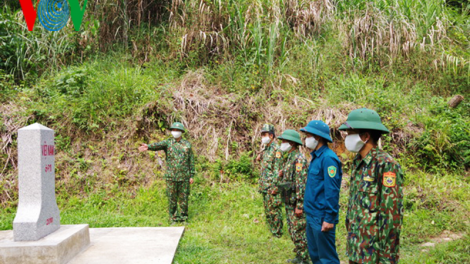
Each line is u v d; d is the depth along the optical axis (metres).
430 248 4.45
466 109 8.46
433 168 7.06
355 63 9.14
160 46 9.42
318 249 3.16
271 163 5.17
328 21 9.87
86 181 6.79
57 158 6.98
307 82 8.70
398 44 9.16
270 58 8.42
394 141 7.49
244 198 6.52
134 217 5.98
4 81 8.04
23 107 7.54
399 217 2.26
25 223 3.85
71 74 8.00
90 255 4.12
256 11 8.82
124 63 8.86
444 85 9.12
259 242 4.85
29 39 8.89
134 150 7.23
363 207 2.36
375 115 2.49
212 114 7.80
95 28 8.90
